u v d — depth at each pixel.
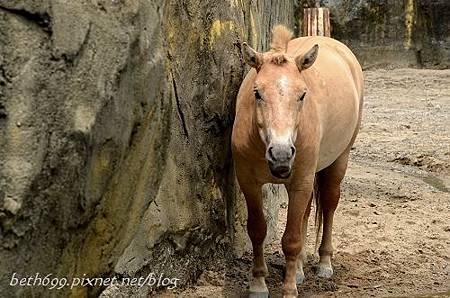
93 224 4.17
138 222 4.78
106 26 3.88
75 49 3.69
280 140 5.64
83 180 3.87
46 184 3.62
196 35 6.75
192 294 6.71
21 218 3.53
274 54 6.16
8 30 3.44
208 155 7.05
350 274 7.63
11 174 3.43
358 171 12.98
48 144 3.60
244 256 7.92
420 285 7.38
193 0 6.68
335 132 7.10
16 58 3.46
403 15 27.11
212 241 7.27
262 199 7.36
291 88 5.87
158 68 4.42
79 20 3.72
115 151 4.09
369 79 24.89
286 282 6.64
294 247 6.55
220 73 7.09
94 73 3.81
